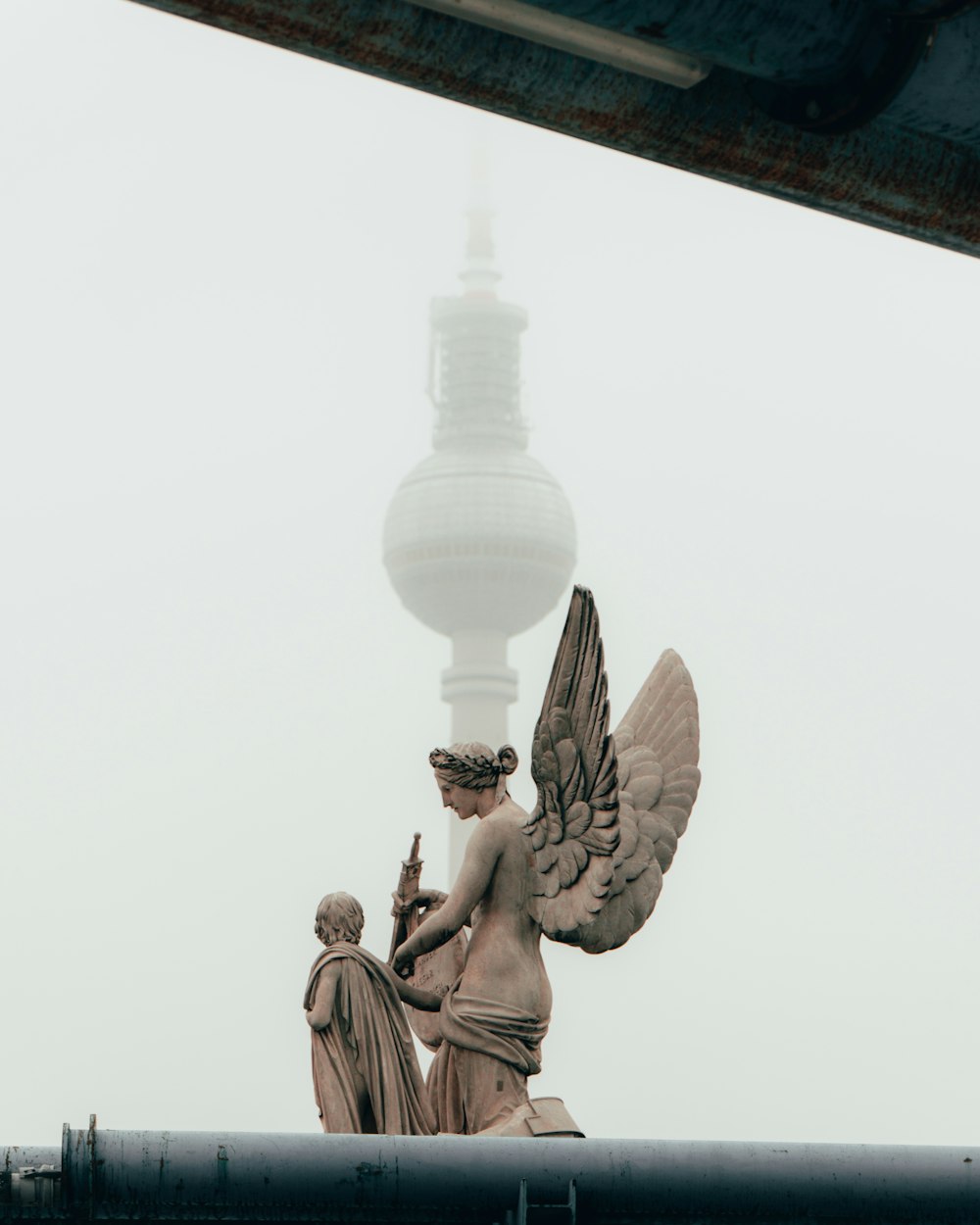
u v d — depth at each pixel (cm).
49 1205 1555
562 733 2250
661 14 895
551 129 990
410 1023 2325
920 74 942
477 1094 2158
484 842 2228
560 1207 1656
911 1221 1739
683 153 1006
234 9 879
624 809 2327
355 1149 1616
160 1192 1562
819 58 934
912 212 1059
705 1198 1698
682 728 2394
